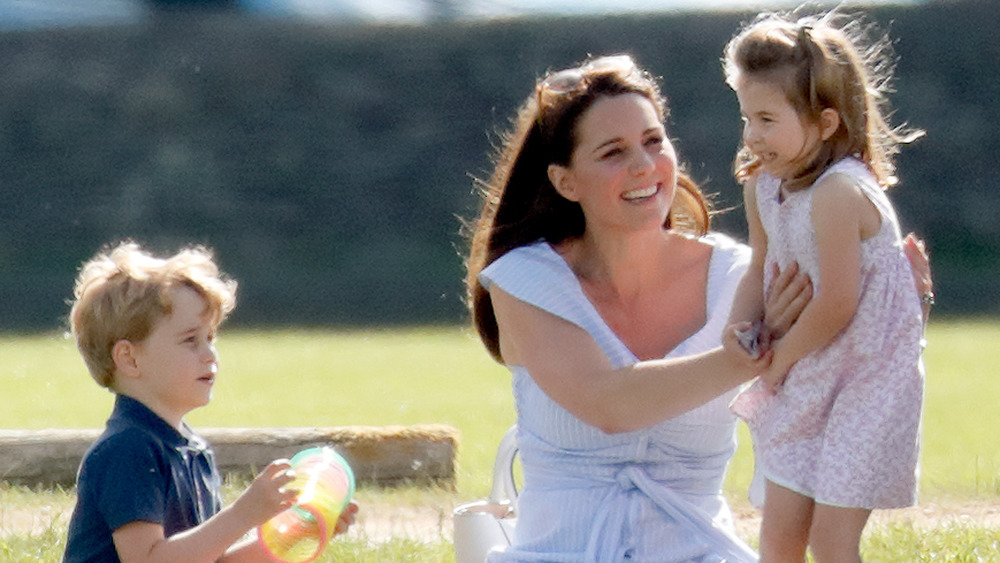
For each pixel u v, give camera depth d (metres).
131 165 92.75
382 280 82.94
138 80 95.44
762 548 14.77
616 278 14.47
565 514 14.09
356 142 93.81
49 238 89.06
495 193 14.95
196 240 89.44
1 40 96.31
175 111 94.75
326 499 14.73
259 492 14.17
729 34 91.25
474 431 36.69
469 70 95.06
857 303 14.07
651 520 13.86
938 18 91.56
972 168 89.06
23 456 29.14
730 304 14.60
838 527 14.15
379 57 96.06
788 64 14.11
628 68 14.38
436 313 71.31
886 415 14.03
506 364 15.20
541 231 14.72
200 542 14.06
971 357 51.97
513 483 16.42
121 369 14.84
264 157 93.25
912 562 20.28
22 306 74.88
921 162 89.44
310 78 95.56
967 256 84.88
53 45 96.25
